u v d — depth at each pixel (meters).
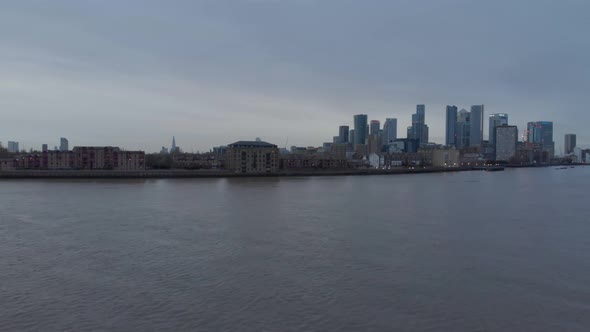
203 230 78.00
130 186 178.62
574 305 43.03
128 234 73.94
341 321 39.25
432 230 79.69
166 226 81.81
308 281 49.53
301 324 38.66
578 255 61.81
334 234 75.06
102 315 40.25
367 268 54.47
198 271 52.94
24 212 98.38
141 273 52.09
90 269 53.59
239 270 53.34
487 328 38.12
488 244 68.12
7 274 51.53
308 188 177.88
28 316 40.03
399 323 38.97
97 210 102.56
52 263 56.06
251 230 78.25
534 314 40.97
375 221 89.44
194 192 153.25
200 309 41.62
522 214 101.94
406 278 50.78
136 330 37.34
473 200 133.50
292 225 83.81
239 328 37.84
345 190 169.38
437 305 42.94
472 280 50.28
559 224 87.56
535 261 58.50
